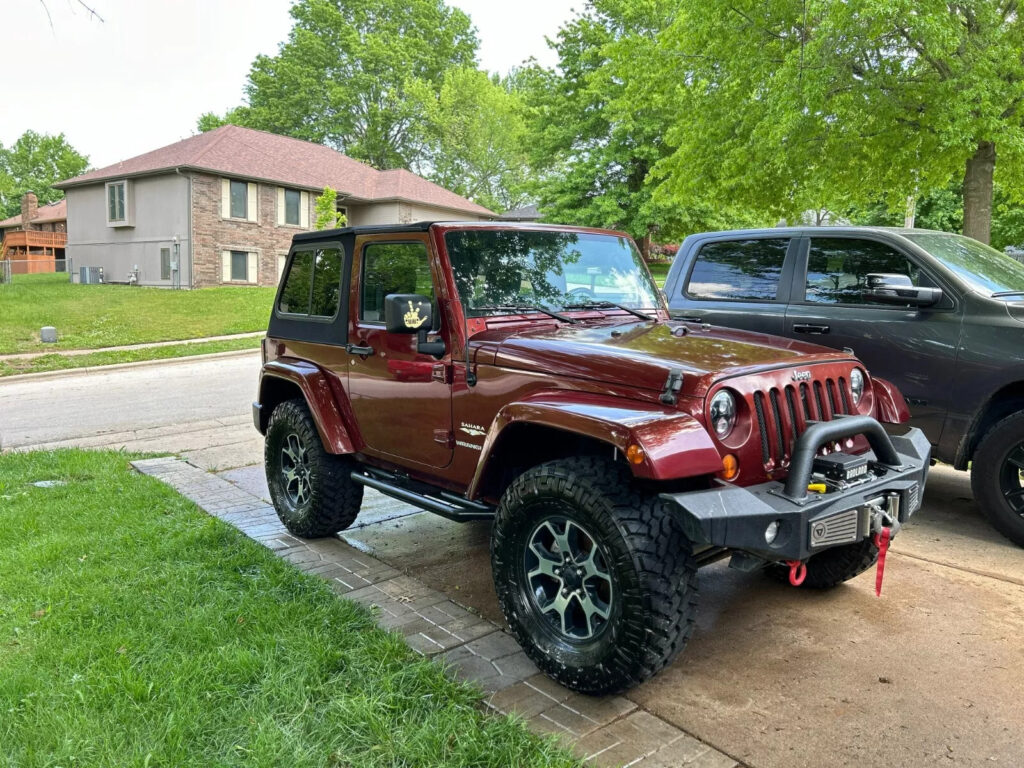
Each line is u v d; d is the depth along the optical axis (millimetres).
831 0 9156
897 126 10406
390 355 3773
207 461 6637
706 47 12352
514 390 3131
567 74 29750
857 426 2781
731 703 2760
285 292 4773
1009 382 4238
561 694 2812
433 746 2412
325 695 2705
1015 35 9359
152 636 3098
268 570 3854
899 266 4879
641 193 27594
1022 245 21516
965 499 5230
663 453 2412
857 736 2541
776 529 2510
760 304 5559
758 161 11742
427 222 3594
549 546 2984
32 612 3348
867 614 3496
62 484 5582
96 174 29688
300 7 51312
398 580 3912
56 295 23609
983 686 2854
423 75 54344
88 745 2369
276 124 49781
